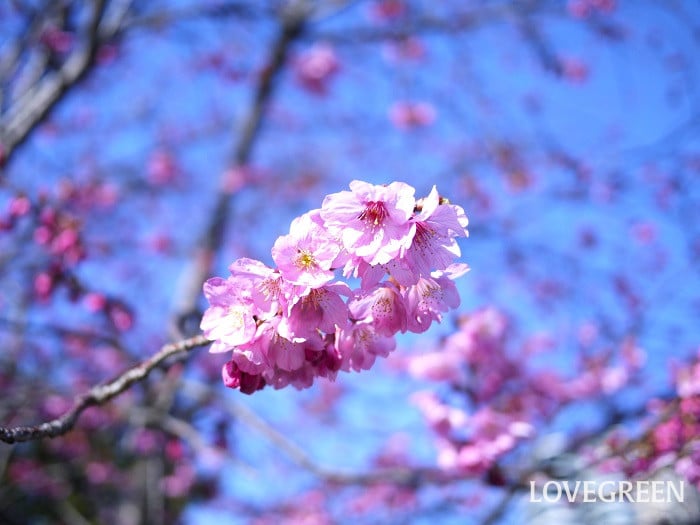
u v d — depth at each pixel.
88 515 10.73
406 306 2.31
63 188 7.32
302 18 8.55
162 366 3.68
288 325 2.11
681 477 4.57
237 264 2.15
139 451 8.61
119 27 6.40
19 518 10.59
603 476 5.02
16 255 6.46
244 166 9.06
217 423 6.98
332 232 2.13
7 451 8.35
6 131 5.70
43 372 8.44
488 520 5.93
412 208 2.10
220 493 10.84
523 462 5.15
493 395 6.08
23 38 6.38
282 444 5.39
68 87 5.89
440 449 4.93
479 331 5.79
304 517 10.06
